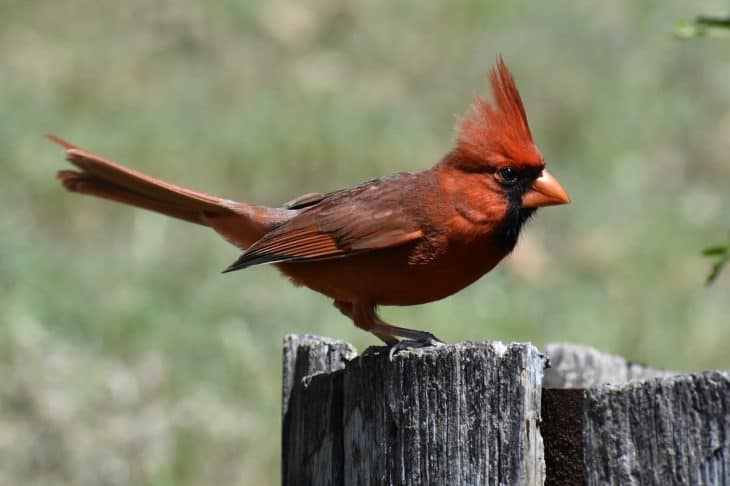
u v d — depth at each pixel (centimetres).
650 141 1591
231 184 1458
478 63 1717
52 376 1102
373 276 669
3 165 1406
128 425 1053
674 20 1794
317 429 579
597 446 454
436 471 495
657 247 1388
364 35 1786
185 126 1524
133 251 1295
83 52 1658
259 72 1680
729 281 1344
